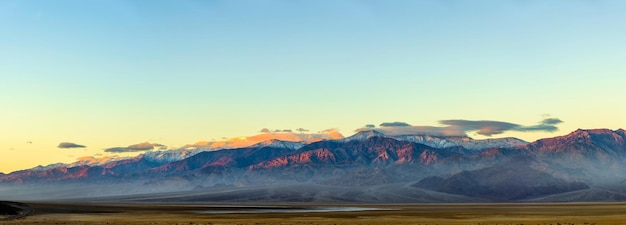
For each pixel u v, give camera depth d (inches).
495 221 6614.2
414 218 7440.9
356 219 7165.4
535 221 6550.2
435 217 7746.1
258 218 7436.0
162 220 6801.2
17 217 7258.9
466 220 6865.2
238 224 5925.2
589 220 6658.5
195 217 7716.5
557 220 6732.3
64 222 6200.8
